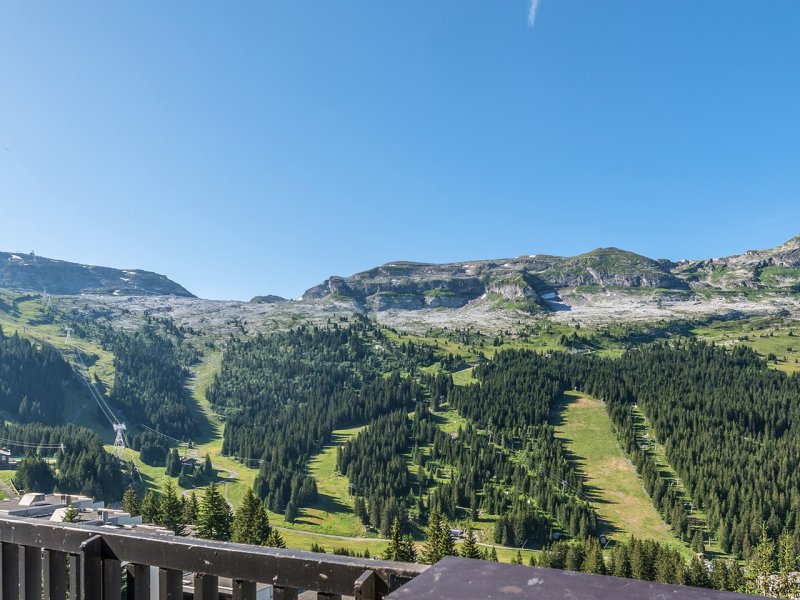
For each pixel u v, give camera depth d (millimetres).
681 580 102062
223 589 3865
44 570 3846
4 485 151250
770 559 106188
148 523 89688
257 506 90625
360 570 2885
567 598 2018
